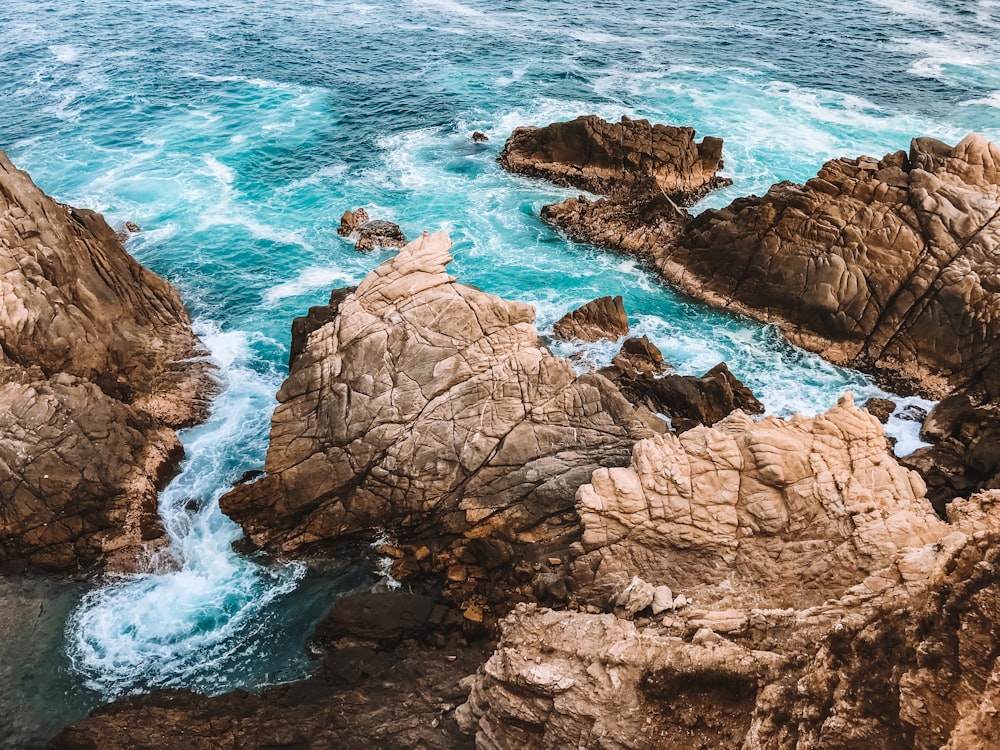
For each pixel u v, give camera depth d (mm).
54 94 58188
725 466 22312
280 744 19078
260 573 25891
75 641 23812
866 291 34500
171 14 75188
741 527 21594
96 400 27875
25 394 26984
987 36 69438
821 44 68125
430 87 60500
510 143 50406
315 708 20359
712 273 38406
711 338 36156
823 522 20750
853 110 55375
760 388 33375
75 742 19797
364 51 67438
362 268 41438
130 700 21953
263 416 31953
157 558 26156
